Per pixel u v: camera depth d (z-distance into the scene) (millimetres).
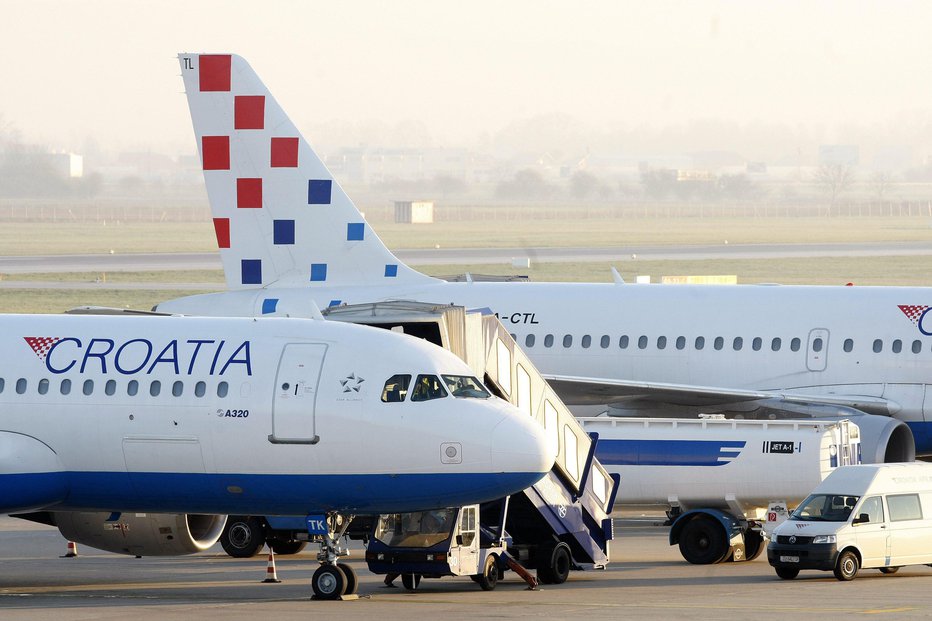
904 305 160750
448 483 102250
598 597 103250
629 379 168125
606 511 123375
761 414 159250
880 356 158875
